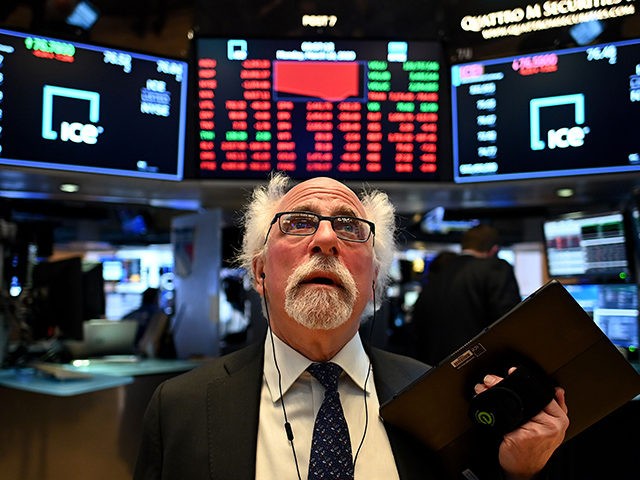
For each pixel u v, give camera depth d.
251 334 3.91
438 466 1.07
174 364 3.18
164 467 1.03
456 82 2.76
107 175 2.62
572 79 2.59
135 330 3.39
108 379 2.75
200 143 2.74
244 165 2.74
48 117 2.52
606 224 2.99
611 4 2.53
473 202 3.19
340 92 2.76
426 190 2.86
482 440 1.04
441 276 2.97
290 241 1.09
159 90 2.70
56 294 3.03
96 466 2.76
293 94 2.76
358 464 1.03
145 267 6.45
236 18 2.77
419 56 2.78
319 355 1.10
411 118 2.78
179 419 1.06
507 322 0.96
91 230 4.81
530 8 2.65
